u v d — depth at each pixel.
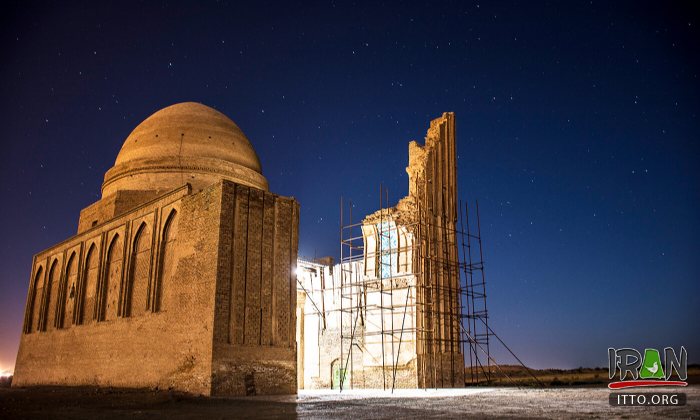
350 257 27.11
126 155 30.69
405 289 25.77
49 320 30.14
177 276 20.44
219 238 18.81
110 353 23.59
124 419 11.64
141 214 23.98
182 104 32.88
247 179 30.66
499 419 10.57
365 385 25.92
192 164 29.22
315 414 12.09
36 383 29.19
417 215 26.41
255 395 18.41
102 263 25.97
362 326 25.67
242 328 18.73
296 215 21.50
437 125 29.52
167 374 19.62
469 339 26.45
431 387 24.36
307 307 29.34
